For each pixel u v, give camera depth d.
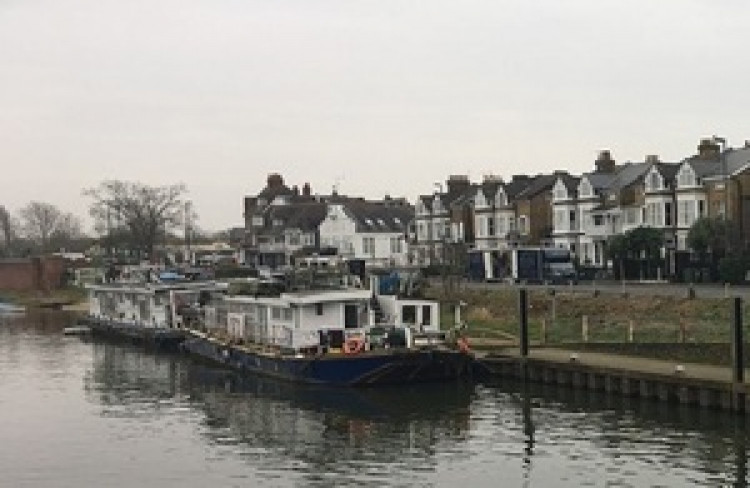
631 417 38.19
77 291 137.88
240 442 37.31
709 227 72.69
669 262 75.56
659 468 31.11
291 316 50.75
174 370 58.78
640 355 47.00
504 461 32.88
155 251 146.88
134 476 33.03
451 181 129.25
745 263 67.75
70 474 33.53
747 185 77.94
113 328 79.81
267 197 152.12
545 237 100.12
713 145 85.19
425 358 46.44
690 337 51.19
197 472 33.22
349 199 128.50
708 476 30.08
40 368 61.06
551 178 103.06
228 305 59.88
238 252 134.25
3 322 100.00
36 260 144.25
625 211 88.81
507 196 105.19
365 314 50.66
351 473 32.19
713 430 35.44
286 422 40.44
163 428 40.50
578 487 29.66
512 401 42.78
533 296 65.25
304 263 84.00
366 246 118.94
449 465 32.69
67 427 41.19
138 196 173.38
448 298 71.62
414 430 37.91
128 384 53.28
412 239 121.00
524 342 47.44
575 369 43.91
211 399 46.97
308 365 47.25
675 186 83.62
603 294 61.69
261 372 52.50
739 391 36.22
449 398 44.00
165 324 73.12
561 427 37.22
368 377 46.28
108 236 153.25
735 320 37.03
